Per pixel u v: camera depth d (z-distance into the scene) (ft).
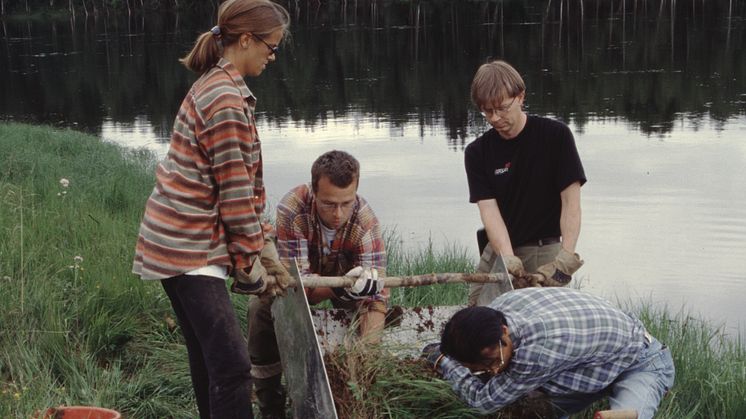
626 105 65.36
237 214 11.73
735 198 37.99
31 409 13.53
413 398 13.48
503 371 12.09
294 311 12.79
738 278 28.19
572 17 148.15
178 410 14.99
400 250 28.71
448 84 82.43
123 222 26.25
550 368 11.94
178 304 12.55
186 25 175.32
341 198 13.21
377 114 67.15
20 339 15.74
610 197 38.86
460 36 126.52
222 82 11.78
